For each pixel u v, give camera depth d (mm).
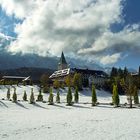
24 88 161250
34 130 33281
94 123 39281
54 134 30109
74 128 34312
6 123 41250
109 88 178250
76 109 83812
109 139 26422
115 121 41469
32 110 81375
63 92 154375
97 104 105688
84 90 168000
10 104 100188
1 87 164375
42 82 170500
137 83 156500
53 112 68625
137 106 98500
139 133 29375
